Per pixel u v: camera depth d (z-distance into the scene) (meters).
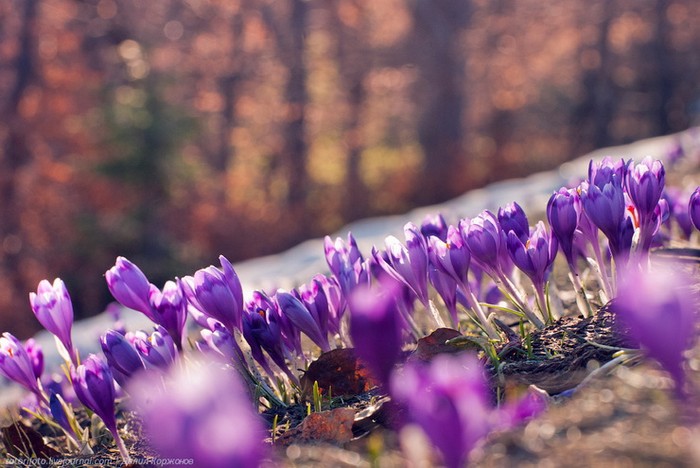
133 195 25.25
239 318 2.47
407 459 1.73
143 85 26.14
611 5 41.81
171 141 25.19
